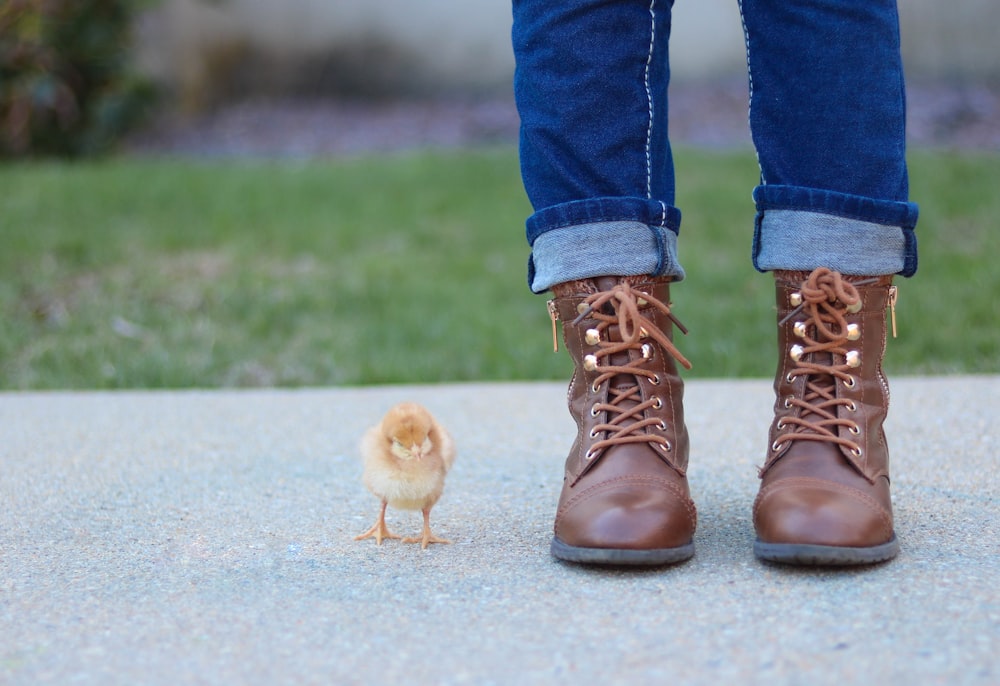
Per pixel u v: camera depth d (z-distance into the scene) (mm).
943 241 3496
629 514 1386
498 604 1330
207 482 1682
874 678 1199
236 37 6754
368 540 1493
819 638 1252
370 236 3795
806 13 1406
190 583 1390
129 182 4422
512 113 6484
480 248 3672
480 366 2555
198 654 1261
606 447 1444
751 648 1242
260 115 6609
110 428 1925
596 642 1260
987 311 2740
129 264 3387
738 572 1377
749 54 1452
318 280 3250
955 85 6242
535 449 1810
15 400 2113
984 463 1657
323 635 1285
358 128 6352
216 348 2664
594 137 1434
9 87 5375
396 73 6875
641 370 1454
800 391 1454
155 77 6410
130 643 1278
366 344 2715
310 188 4438
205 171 4801
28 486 1665
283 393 2164
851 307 1412
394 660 1245
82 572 1418
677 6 6504
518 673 1222
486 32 6809
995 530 1457
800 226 1422
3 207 3920
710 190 4285
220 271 3338
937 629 1259
